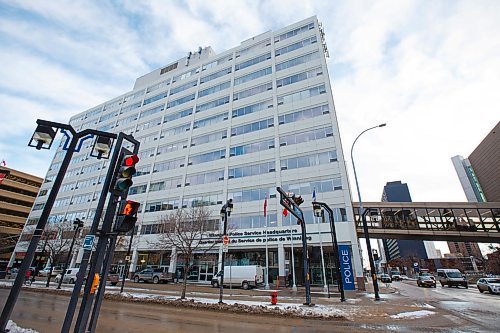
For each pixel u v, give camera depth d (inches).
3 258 2311.8
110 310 464.1
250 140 1425.9
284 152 1298.0
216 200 1374.3
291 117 1359.5
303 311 427.8
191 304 504.4
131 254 1430.9
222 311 459.2
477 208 1222.9
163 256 1380.4
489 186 3462.1
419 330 332.8
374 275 669.3
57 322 350.0
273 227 1157.7
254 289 937.5
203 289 885.2
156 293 733.9
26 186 2859.3
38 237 243.8
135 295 647.1
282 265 1091.3
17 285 228.1
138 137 1916.8
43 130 275.3
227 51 1827.0
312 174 1191.6
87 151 2156.7
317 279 1149.1
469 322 383.6
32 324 330.6
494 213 1199.6
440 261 3631.9
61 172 265.4
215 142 1541.6
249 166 1364.4
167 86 2022.6
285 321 379.6
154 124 1904.5
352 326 351.3
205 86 1796.3
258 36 1726.1
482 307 535.2
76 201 1957.4
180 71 2021.4
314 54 1448.1
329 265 1161.4
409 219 1243.2
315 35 1494.8
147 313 437.4
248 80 1614.2
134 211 215.3
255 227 1211.2
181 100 1866.4
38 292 761.0
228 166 1425.9
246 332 312.0
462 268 3356.3
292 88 1425.9
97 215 220.8
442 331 328.5
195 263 1267.2
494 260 2108.8
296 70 1457.9
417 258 3777.1
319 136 1250.6
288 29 1614.2
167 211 1487.5
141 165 1766.7
